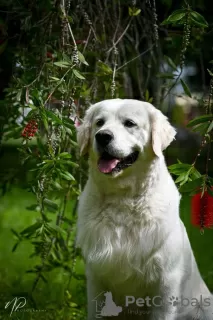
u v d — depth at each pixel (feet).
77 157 21.68
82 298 22.25
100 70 22.30
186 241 18.57
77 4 23.13
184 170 17.87
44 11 22.36
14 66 23.11
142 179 17.66
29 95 19.77
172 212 17.74
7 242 31.22
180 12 18.38
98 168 17.47
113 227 17.63
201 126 17.38
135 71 24.26
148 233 17.46
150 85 25.25
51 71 20.38
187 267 18.40
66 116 19.57
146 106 18.48
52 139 19.58
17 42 22.84
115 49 21.77
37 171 19.31
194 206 18.24
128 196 17.65
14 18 22.22
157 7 25.53
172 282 17.62
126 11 25.16
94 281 18.08
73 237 25.64
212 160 36.86
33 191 19.61
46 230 19.90
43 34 21.20
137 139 17.93
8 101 21.52
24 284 24.64
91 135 18.66
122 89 23.94
